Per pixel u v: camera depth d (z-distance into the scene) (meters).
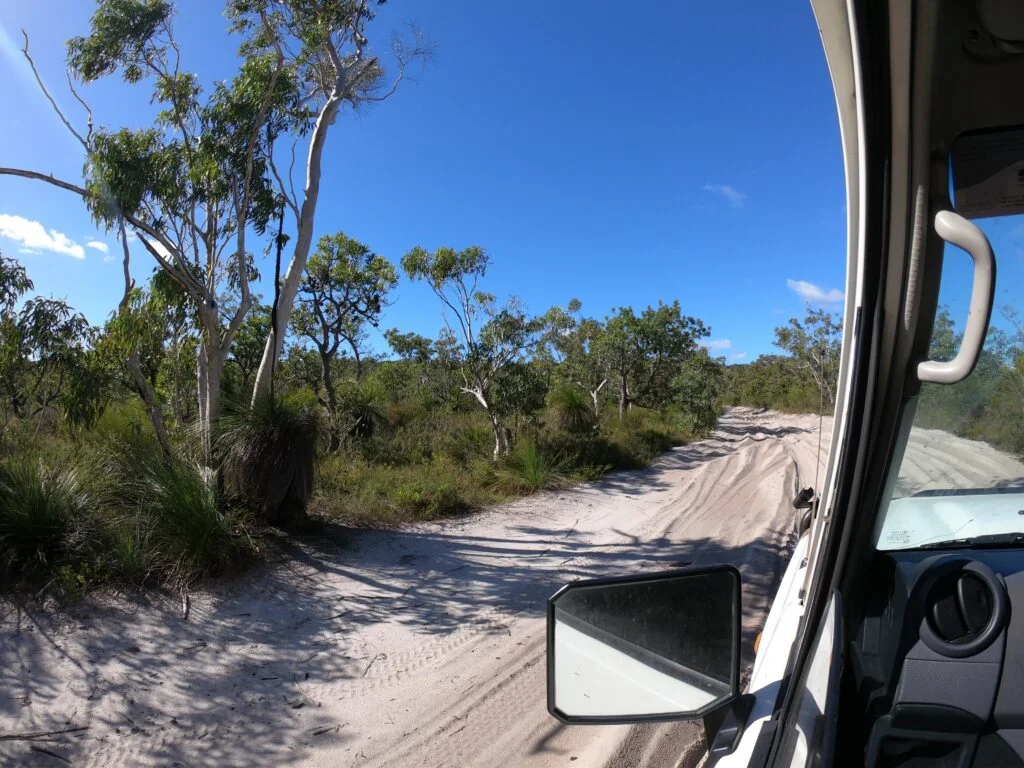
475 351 12.87
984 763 1.36
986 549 1.82
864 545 1.65
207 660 4.68
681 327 23.08
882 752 1.43
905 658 1.51
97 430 7.97
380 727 3.99
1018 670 1.43
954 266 1.35
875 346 1.33
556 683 1.68
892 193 1.28
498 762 3.63
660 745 3.70
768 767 1.32
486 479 11.51
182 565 5.89
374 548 7.49
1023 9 1.08
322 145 8.42
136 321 6.84
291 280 8.22
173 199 7.36
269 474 7.15
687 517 9.59
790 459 15.02
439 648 5.13
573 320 22.06
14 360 6.55
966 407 1.60
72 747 3.63
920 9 1.10
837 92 1.23
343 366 18.86
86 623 4.93
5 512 5.48
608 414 21.70
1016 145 1.29
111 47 6.97
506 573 7.01
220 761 3.60
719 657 1.61
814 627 1.56
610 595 1.71
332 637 5.22
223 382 8.45
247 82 7.40
